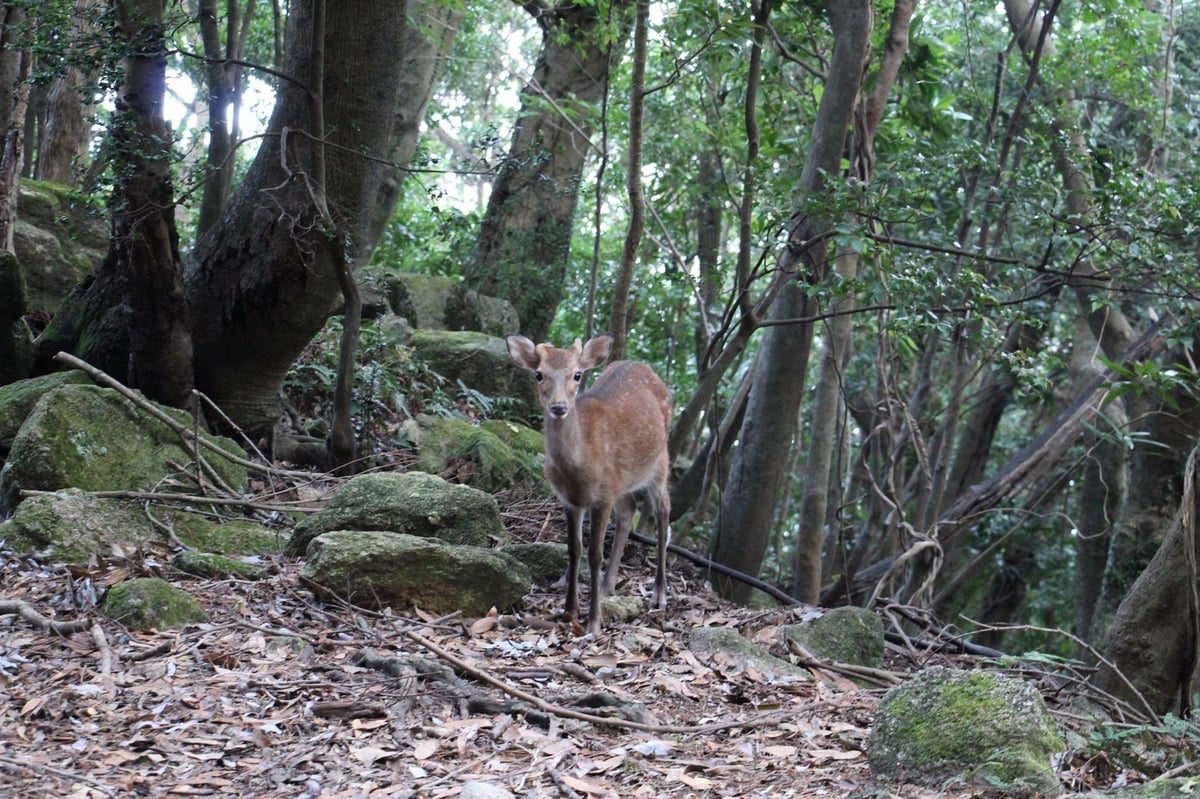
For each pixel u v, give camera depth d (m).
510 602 6.43
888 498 10.05
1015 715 4.25
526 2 12.69
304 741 4.37
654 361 14.14
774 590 8.41
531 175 12.24
